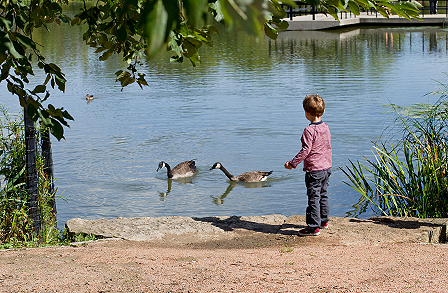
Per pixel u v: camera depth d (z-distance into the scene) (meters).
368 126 15.19
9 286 4.53
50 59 33.25
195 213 9.97
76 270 5.16
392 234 6.79
